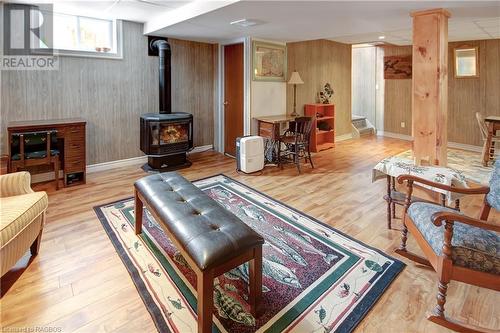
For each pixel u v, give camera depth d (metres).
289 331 1.64
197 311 1.67
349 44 7.05
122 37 4.61
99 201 3.47
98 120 4.58
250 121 5.25
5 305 1.82
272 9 3.21
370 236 2.67
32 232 2.17
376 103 8.07
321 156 5.71
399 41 6.16
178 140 4.82
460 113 6.30
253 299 1.73
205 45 5.65
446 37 3.15
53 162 3.73
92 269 2.18
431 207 2.08
